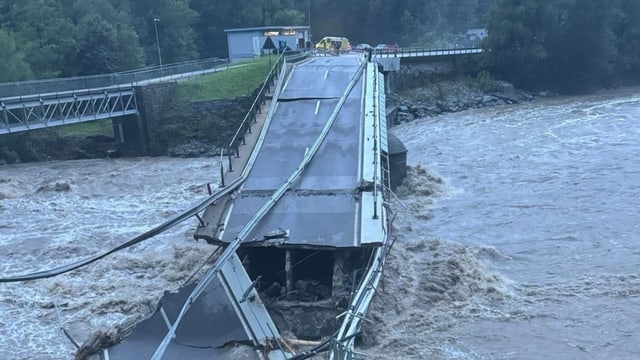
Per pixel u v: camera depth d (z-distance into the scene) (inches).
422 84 3102.9
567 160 1617.9
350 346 611.8
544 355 709.9
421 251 1012.5
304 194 892.0
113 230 1227.2
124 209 1380.4
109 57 2797.7
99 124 2258.9
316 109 1239.5
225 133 2028.8
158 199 1457.9
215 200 875.4
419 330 767.1
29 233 1219.9
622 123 2097.7
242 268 687.1
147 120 2020.2
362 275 744.3
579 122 2192.4
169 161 1932.8
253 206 873.5
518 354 713.6
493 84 3312.0
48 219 1311.5
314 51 2447.1
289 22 4389.8
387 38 5305.1
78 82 1875.0
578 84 3543.3
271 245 780.6
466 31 6028.5
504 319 790.5
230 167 1001.5
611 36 3496.6
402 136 2159.2
